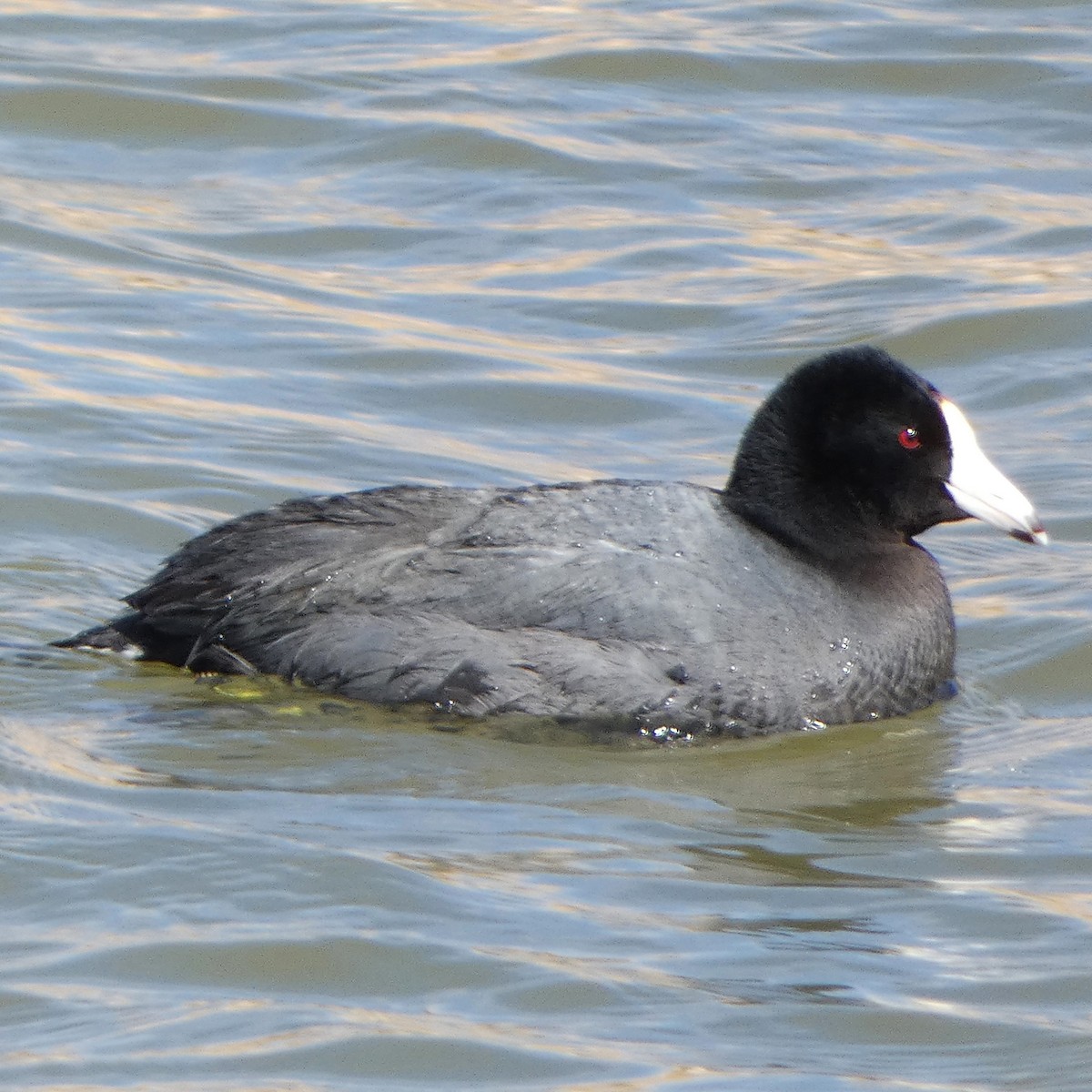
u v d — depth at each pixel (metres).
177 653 12.93
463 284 20.77
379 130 23.89
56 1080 8.66
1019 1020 9.36
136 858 10.54
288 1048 8.97
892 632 13.17
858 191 22.95
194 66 25.48
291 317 19.75
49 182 22.42
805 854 11.13
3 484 15.98
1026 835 11.45
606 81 25.67
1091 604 15.12
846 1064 8.97
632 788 11.91
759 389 18.80
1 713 12.32
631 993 9.48
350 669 12.47
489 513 12.91
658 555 12.77
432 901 10.25
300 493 16.22
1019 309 20.03
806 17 28.05
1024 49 26.61
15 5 27.31
